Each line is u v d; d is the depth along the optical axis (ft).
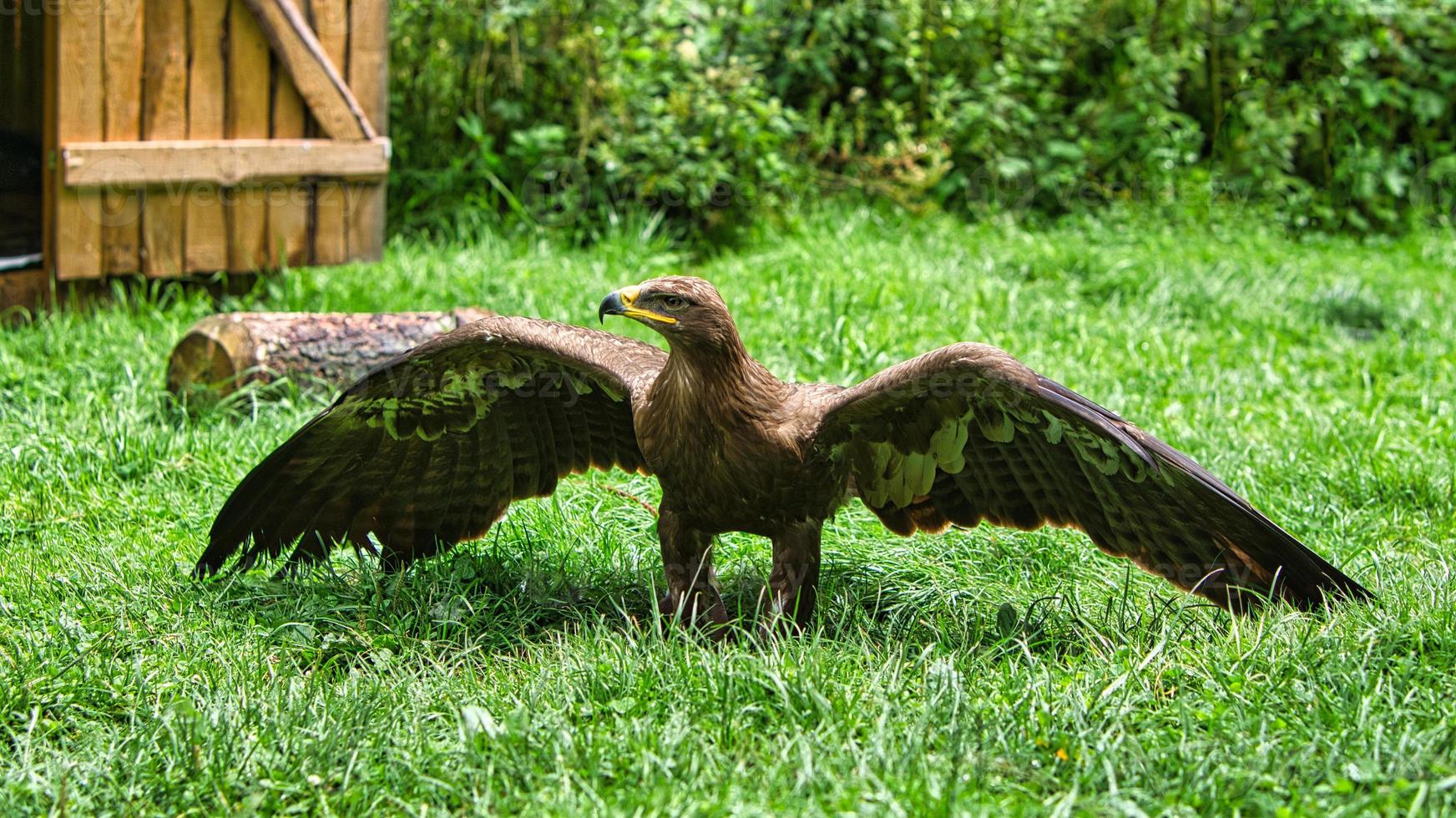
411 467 15.43
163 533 16.56
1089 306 28.66
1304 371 24.70
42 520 16.76
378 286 26.30
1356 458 19.29
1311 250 36.14
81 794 11.12
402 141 32.24
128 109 24.22
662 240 31.22
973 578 15.74
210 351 20.39
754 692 12.08
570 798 10.52
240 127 25.34
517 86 31.94
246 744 11.55
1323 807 10.30
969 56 36.86
